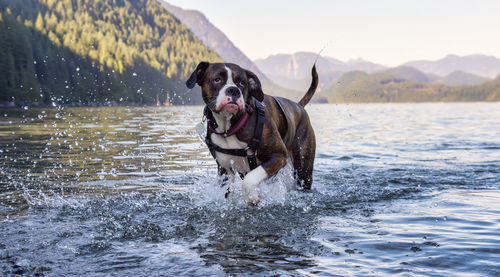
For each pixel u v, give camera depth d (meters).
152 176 5.26
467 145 9.55
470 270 2.20
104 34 111.81
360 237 2.83
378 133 13.22
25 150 7.29
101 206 3.73
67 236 2.85
